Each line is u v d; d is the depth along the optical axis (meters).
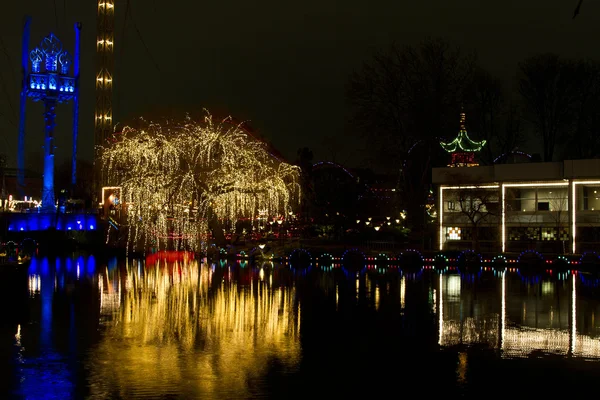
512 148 71.62
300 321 21.69
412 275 39.81
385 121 66.75
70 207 79.62
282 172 58.78
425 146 65.94
